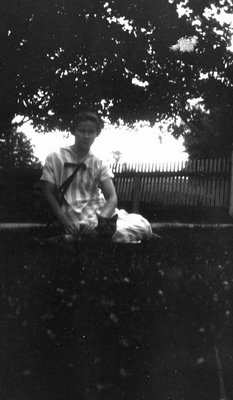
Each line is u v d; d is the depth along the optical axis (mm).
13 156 34969
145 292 3225
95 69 19875
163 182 18547
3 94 19281
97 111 21234
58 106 20672
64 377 2432
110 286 3359
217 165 17188
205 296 3156
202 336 2691
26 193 19031
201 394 2316
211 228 9016
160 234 7480
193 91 22031
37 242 5793
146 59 19688
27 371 2398
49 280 3529
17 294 3223
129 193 19391
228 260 4629
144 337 2656
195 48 20359
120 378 2408
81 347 2637
